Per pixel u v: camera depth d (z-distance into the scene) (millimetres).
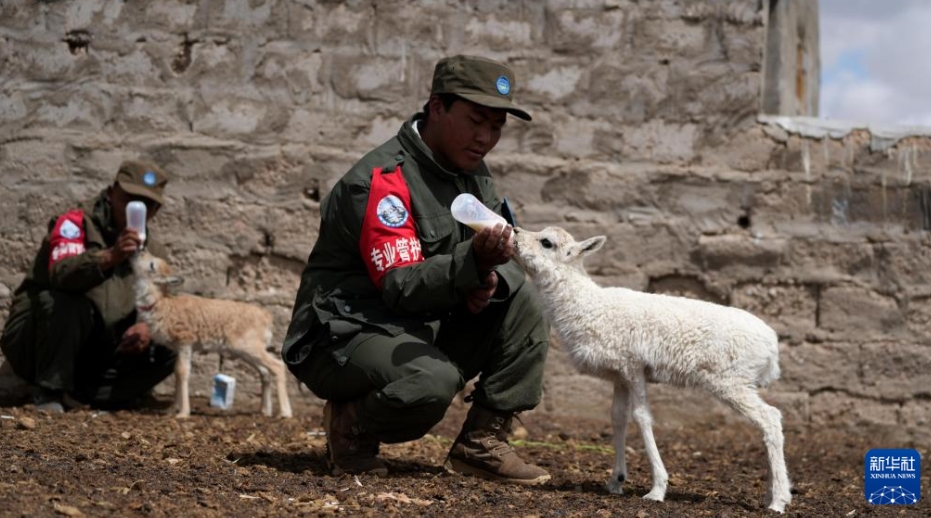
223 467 4645
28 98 7332
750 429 7422
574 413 7441
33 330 6402
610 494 4566
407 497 4215
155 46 7406
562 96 7539
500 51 7531
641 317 4434
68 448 4836
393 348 4379
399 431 4500
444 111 4520
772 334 4426
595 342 4480
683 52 7582
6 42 7336
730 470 5867
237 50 7438
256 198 7379
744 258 7500
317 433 6066
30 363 6477
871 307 7527
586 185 7492
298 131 7445
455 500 4215
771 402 7496
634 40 7566
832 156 7578
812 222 7559
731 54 7574
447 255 4289
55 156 7293
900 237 7539
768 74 8359
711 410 7488
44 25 7352
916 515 4633
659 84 7570
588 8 7539
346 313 4480
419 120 4738
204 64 7414
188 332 6523
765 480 5496
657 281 7543
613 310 4480
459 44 7512
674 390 7508
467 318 4723
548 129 7527
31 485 3961
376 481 4488
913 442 7406
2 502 3660
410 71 7484
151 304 6445
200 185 7352
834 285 7523
